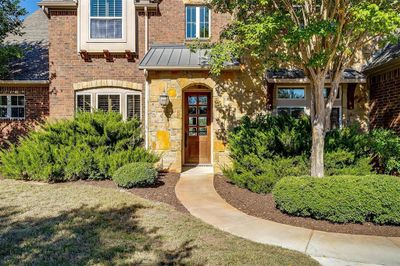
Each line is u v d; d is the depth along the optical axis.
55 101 14.20
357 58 12.98
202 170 13.09
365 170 9.27
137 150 11.20
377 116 12.48
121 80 14.21
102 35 14.11
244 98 12.55
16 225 6.53
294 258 5.42
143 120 14.15
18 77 14.56
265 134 9.87
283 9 9.12
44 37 17.41
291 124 10.60
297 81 12.11
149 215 7.33
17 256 5.17
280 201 7.88
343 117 13.00
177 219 7.19
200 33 14.25
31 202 8.09
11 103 15.16
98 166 10.91
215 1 10.60
